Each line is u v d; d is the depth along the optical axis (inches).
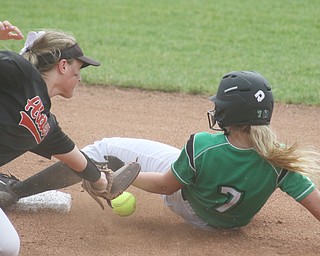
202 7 1878.7
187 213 536.4
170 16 1750.7
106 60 1268.5
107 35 1505.9
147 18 1715.1
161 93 1044.5
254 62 1299.2
